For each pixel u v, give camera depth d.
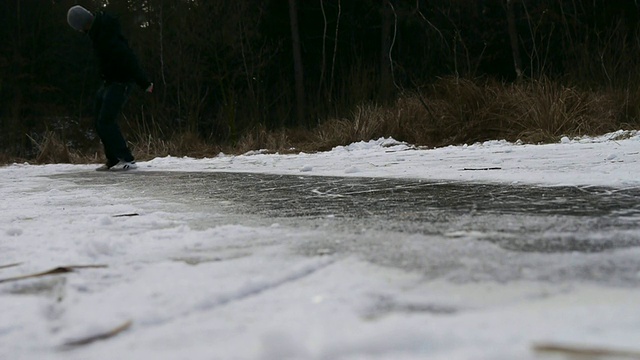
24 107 18.42
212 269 1.53
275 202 3.03
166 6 18.17
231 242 1.91
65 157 10.01
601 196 2.73
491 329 0.96
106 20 6.78
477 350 0.86
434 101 9.95
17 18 19.27
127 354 0.97
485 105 9.12
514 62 17.59
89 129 18.17
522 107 8.64
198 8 17.84
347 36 19.73
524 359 0.81
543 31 17.39
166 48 17.67
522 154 5.54
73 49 20.08
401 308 1.13
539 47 17.34
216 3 17.70
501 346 0.87
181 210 2.89
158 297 1.30
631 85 9.34
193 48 17.77
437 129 9.27
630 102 8.51
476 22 18.59
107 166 6.89
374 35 19.95
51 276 1.54
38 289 1.42
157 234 2.09
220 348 0.95
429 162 5.38
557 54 16.83
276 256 1.66
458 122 9.17
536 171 4.03
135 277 1.49
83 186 4.64
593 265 1.41
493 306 1.12
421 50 18.81
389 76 14.08
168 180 4.84
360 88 13.41
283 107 16.31
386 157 6.46
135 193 3.87
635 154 4.78
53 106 18.56
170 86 17.48
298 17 19.64
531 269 1.39
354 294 1.23
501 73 18.84
